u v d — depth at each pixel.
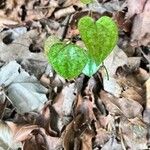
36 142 0.43
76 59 0.38
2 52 0.52
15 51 0.52
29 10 0.57
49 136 0.44
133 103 0.46
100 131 0.45
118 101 0.46
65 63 0.38
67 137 0.43
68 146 0.43
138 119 0.45
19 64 0.50
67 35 0.53
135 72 0.49
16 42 0.53
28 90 0.47
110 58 0.49
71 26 0.54
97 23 0.37
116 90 0.47
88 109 0.46
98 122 0.45
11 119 0.45
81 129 0.45
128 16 0.53
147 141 0.44
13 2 0.58
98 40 0.36
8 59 0.51
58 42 0.43
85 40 0.36
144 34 0.51
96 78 0.48
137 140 0.44
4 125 0.44
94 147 0.44
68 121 0.45
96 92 0.47
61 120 0.45
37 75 0.50
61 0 0.58
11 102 0.46
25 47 0.52
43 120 0.45
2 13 0.57
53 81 0.49
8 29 0.55
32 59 0.51
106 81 0.48
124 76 0.49
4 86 0.48
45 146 0.43
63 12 0.56
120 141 0.44
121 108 0.46
